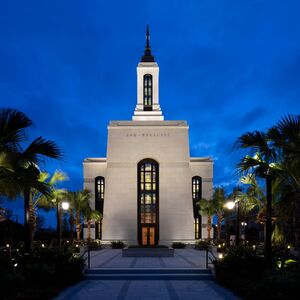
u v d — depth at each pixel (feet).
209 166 219.82
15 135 56.59
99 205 215.92
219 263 70.13
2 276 52.85
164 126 212.64
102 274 75.36
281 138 59.93
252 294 50.67
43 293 51.75
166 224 205.05
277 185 71.20
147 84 233.14
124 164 209.97
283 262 64.64
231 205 101.91
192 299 52.75
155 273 76.28
